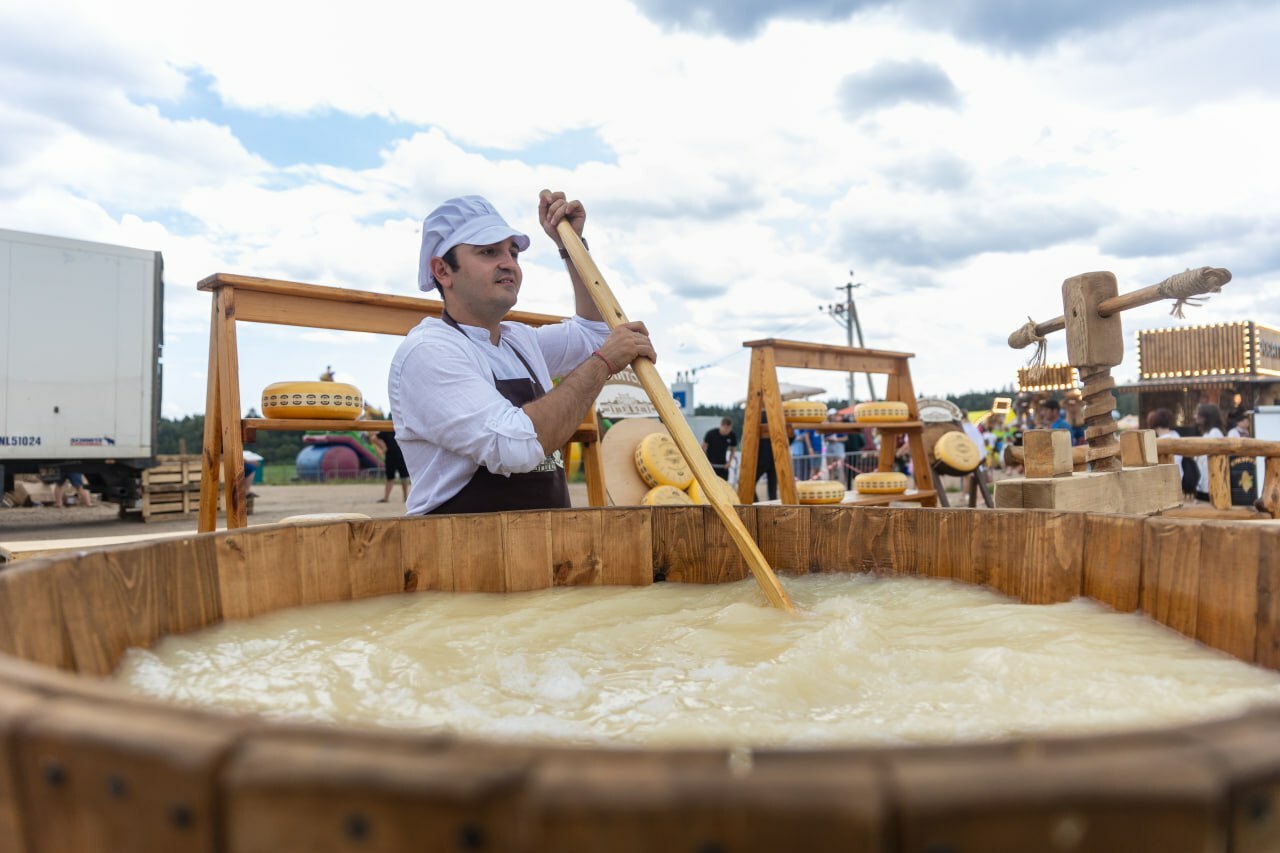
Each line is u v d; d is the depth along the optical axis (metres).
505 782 0.36
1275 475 3.01
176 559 1.26
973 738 0.77
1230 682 0.98
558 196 2.65
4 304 9.36
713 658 1.13
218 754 0.39
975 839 0.35
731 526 1.67
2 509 13.48
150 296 10.37
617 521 1.84
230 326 3.30
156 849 0.41
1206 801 0.35
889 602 1.55
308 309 3.54
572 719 0.86
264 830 0.38
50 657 0.92
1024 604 1.53
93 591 1.05
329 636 1.30
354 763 0.37
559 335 2.96
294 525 1.51
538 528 1.77
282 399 3.62
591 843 0.35
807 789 0.35
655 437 6.40
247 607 1.40
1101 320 3.02
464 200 2.45
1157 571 1.32
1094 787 0.35
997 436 12.96
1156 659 1.10
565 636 1.31
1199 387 15.45
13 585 0.85
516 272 2.46
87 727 0.42
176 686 0.98
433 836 0.37
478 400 2.16
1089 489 2.56
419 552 1.67
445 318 2.48
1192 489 7.84
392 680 1.03
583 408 2.20
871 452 11.85
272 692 0.96
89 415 9.95
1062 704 0.88
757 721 0.84
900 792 0.34
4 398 9.37
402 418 2.31
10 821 0.46
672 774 0.36
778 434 5.73
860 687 0.97
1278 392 15.41
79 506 14.16
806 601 1.59
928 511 1.73
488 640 1.28
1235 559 1.15
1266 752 0.37
